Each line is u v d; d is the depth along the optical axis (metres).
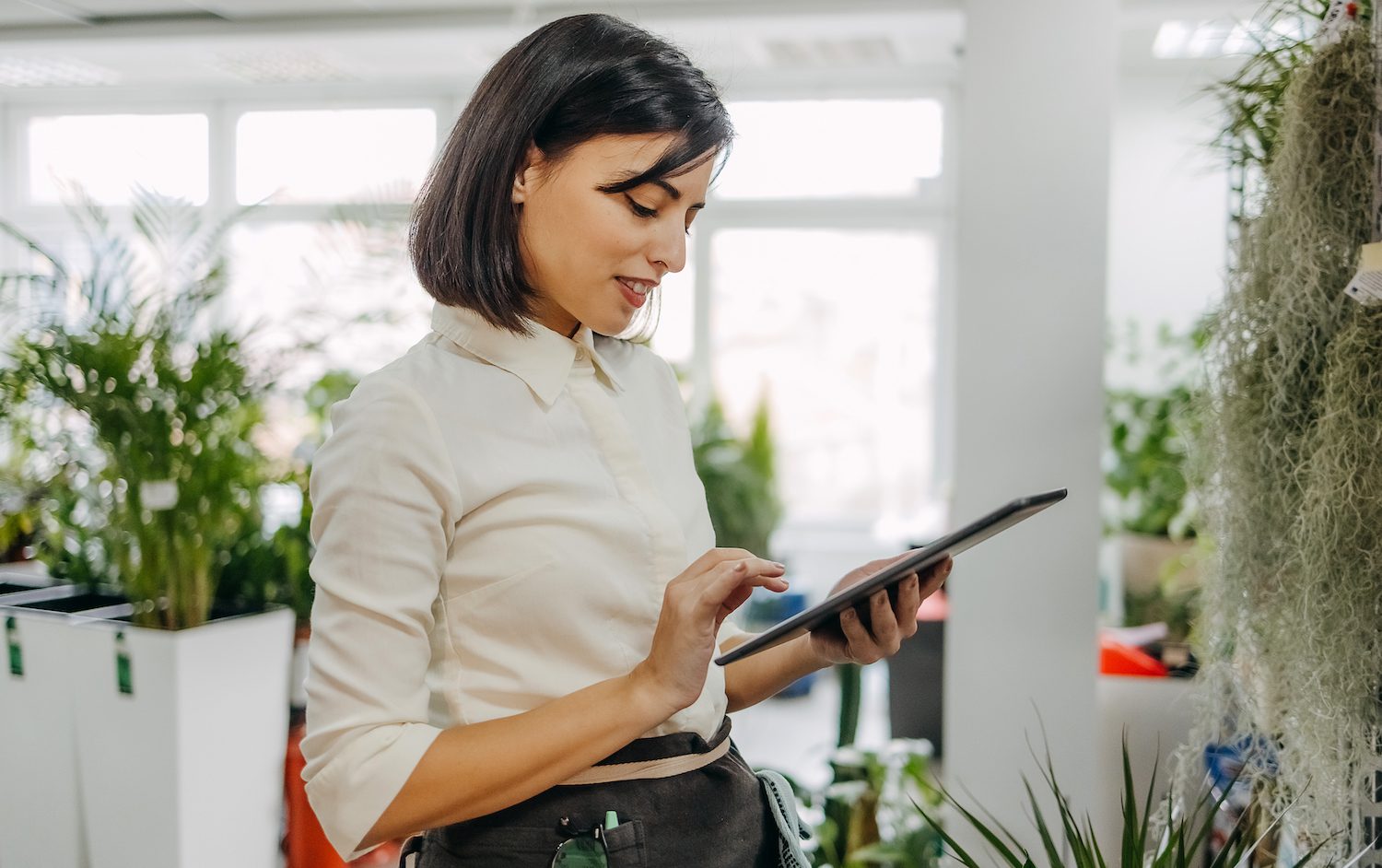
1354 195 1.43
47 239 6.18
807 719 5.23
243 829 2.60
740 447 5.64
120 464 2.52
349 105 6.03
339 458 0.91
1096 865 1.34
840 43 5.10
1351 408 1.35
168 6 3.83
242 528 2.98
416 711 0.89
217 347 2.61
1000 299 2.56
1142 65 5.23
